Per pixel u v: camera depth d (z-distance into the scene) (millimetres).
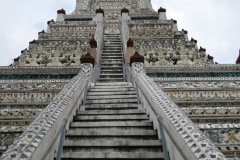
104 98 7801
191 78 9781
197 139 3178
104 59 12914
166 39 16750
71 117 5836
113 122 5812
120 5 26719
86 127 5629
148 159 4422
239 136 7008
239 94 8938
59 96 5441
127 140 5012
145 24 18188
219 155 2781
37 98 8891
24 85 9461
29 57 13188
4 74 10586
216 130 7109
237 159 6504
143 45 15352
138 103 7074
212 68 10641
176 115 4023
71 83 6719
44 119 4012
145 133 5266
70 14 24031
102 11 21422
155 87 6070
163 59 13070
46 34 17734
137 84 7566
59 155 3740
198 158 2795
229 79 9758
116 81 10523
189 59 13297
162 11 22484
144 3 26625
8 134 6930
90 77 8594
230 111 7980
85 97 7465
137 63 9500
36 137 3379
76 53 13805
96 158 4469
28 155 2918
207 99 8758
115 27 20078
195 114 7906
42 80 9719
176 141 3465
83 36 17594
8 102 8680
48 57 13234
